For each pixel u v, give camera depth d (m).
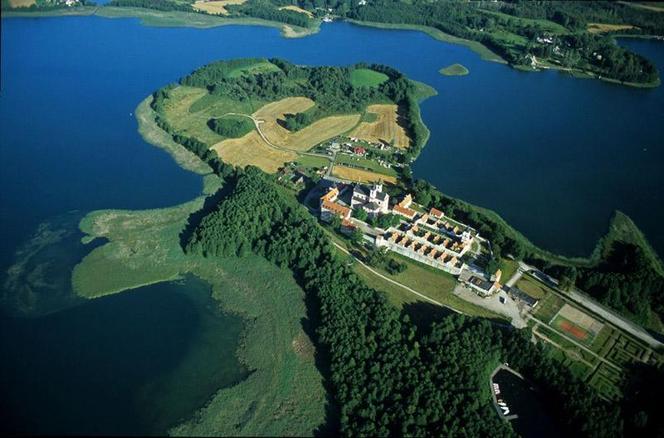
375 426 183.00
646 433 188.50
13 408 187.25
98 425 184.25
